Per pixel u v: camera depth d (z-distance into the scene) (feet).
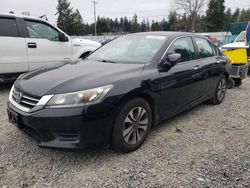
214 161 10.53
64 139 9.59
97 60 13.64
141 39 14.21
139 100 10.96
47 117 9.24
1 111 16.05
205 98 16.63
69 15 205.57
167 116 13.10
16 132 12.86
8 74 20.44
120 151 10.73
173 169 9.93
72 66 12.44
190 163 10.35
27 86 10.42
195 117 15.58
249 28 32.24
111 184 9.03
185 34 15.01
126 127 10.66
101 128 9.72
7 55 19.97
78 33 209.15
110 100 9.79
